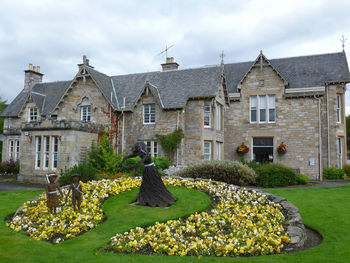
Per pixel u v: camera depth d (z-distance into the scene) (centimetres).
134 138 2500
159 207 1018
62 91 3161
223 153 2658
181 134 2356
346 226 959
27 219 977
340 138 2625
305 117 2578
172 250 703
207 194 1182
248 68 2998
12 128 3166
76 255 671
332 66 2672
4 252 693
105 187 1275
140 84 2738
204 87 2450
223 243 738
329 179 2467
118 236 773
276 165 1912
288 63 2864
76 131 2131
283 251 751
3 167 2989
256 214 967
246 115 2759
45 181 2153
